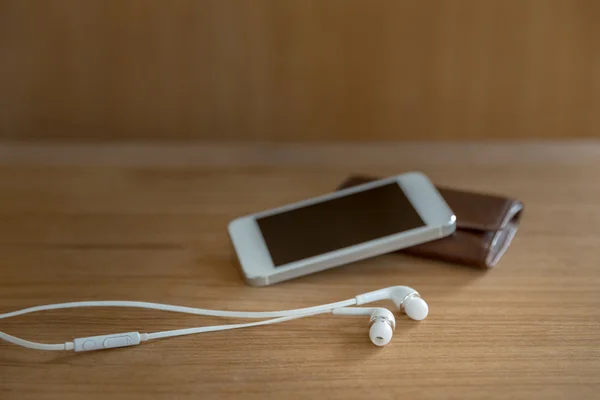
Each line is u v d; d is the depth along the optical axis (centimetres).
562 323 64
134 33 78
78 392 61
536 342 63
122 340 63
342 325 64
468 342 63
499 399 60
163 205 74
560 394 60
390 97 79
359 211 69
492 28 76
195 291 67
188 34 78
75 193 75
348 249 67
